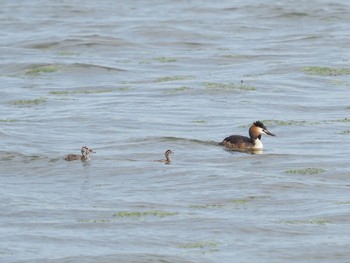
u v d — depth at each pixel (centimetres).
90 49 5459
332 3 6938
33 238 2378
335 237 2381
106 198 2716
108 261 2233
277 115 3784
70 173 2969
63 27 6178
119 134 3475
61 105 3981
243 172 2944
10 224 2491
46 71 4772
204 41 5759
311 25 6369
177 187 2811
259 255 2272
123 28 6062
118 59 5159
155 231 2425
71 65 4844
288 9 6750
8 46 5509
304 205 2634
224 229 2438
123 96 4153
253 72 4706
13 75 4719
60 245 2333
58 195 2750
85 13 6750
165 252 2284
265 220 2502
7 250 2295
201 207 2625
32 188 2830
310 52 5331
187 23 6328
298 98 4103
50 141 3369
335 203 2644
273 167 3023
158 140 3344
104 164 3038
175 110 3872
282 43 5656
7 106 3988
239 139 3272
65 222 2498
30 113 3828
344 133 3466
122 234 2403
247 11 6794
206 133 3497
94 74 4725
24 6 6969
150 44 5641
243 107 3928
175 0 7256
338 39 5769
